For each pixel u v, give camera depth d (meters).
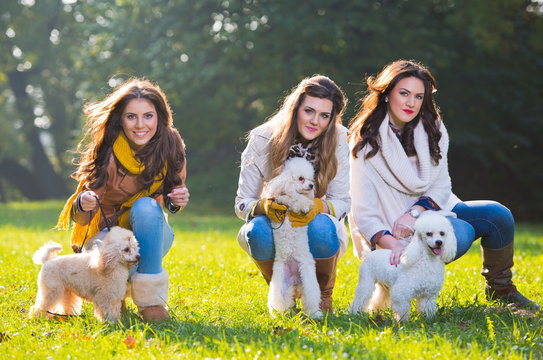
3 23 29.08
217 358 2.97
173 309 4.27
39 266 6.04
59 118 33.41
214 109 22.02
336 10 19.86
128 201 4.13
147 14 22.06
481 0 18.42
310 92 4.11
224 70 21.03
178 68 20.77
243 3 20.64
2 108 33.81
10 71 32.19
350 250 8.08
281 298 4.03
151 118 3.96
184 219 16.00
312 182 4.03
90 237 4.12
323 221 4.07
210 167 24.88
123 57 22.22
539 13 19.95
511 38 20.14
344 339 3.33
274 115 4.55
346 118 17.94
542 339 3.46
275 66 19.39
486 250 4.61
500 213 4.47
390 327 3.60
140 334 3.37
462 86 20.53
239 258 7.07
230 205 20.83
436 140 4.56
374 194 4.50
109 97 4.03
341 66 19.78
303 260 4.04
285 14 19.31
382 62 19.03
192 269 6.26
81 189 4.08
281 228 4.04
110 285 3.73
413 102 4.38
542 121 20.72
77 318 3.80
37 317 3.91
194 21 20.94
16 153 33.94
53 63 30.47
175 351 3.21
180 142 4.23
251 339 3.30
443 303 4.39
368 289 4.00
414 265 3.82
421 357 3.00
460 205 4.65
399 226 4.31
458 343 3.28
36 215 15.77
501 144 20.38
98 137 4.01
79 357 3.11
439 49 18.89
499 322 3.91
